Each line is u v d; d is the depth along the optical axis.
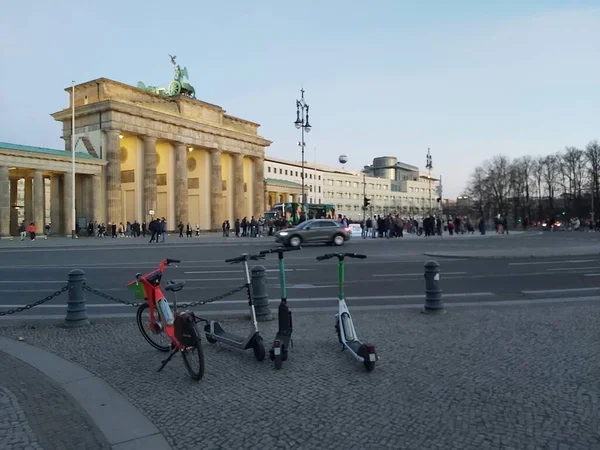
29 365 6.60
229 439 4.30
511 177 95.06
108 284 14.97
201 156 72.88
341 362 6.53
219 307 11.03
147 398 5.36
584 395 5.14
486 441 4.15
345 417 4.71
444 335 7.85
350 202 144.12
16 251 30.48
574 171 89.12
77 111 59.41
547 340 7.42
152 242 39.97
